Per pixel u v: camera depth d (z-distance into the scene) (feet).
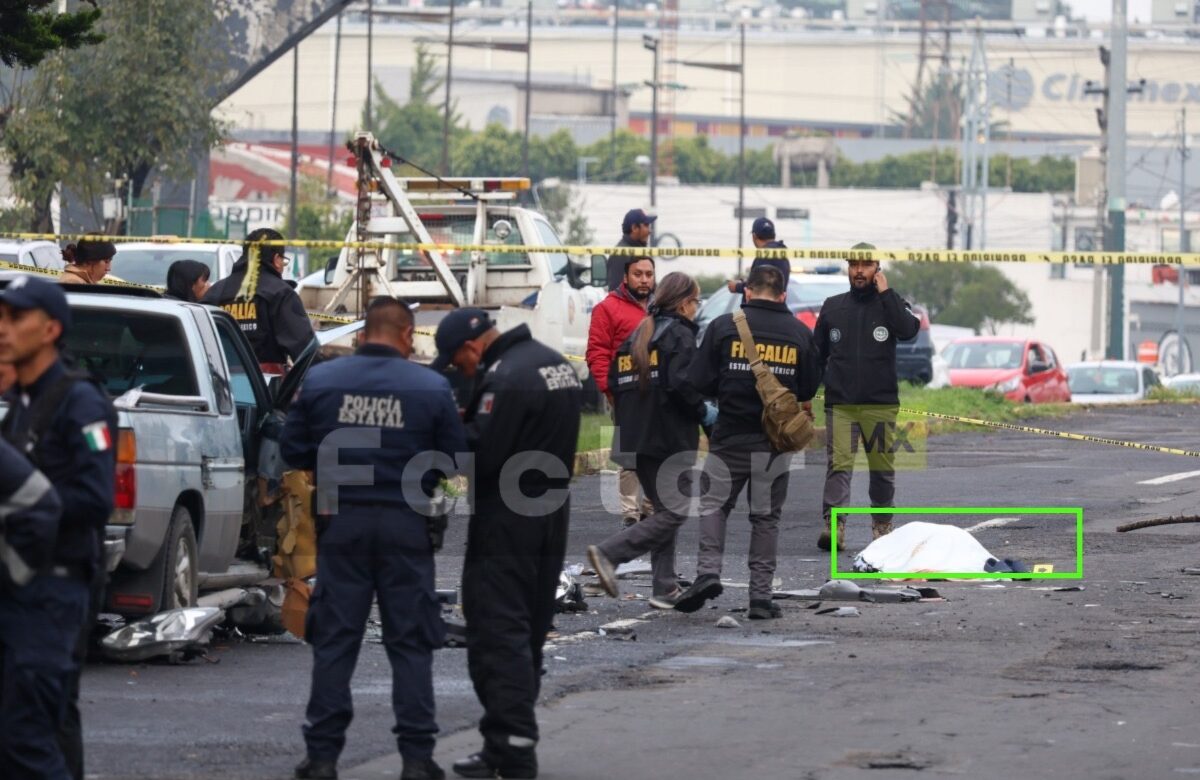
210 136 315.37
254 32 318.04
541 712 72.23
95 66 301.43
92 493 50.72
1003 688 77.25
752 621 95.61
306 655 86.38
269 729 68.23
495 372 63.46
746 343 94.79
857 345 122.21
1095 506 148.05
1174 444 209.77
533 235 194.80
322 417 62.18
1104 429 236.02
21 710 49.96
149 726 68.28
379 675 80.53
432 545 62.44
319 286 190.49
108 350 88.02
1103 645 87.76
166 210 307.99
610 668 81.87
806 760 64.39
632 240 132.57
